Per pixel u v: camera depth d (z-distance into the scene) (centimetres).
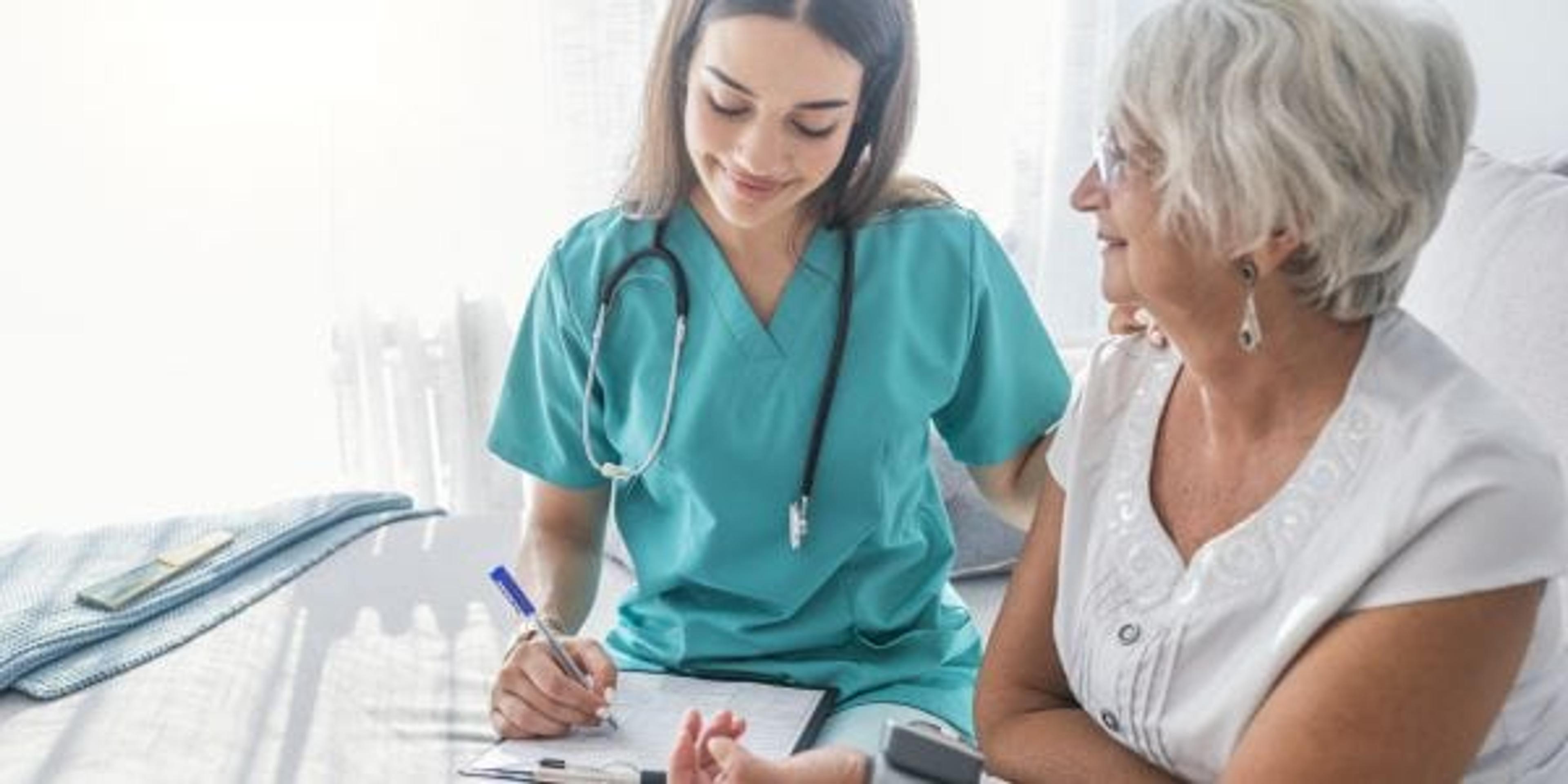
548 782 105
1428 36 84
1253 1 86
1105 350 111
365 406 218
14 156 207
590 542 144
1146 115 87
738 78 108
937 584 135
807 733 115
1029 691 111
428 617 145
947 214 130
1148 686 98
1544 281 132
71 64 205
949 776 96
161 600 144
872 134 123
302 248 216
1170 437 104
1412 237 86
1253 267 88
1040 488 135
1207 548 96
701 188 127
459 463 222
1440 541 85
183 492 226
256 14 203
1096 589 103
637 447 130
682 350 126
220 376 221
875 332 125
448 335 217
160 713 124
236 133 209
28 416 220
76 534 163
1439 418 88
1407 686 85
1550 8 173
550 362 133
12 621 138
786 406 125
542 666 115
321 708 125
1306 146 82
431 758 116
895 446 127
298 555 160
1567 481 118
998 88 219
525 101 209
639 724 116
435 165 210
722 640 129
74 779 113
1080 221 222
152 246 214
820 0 107
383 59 205
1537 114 177
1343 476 91
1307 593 90
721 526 127
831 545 127
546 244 216
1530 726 97
